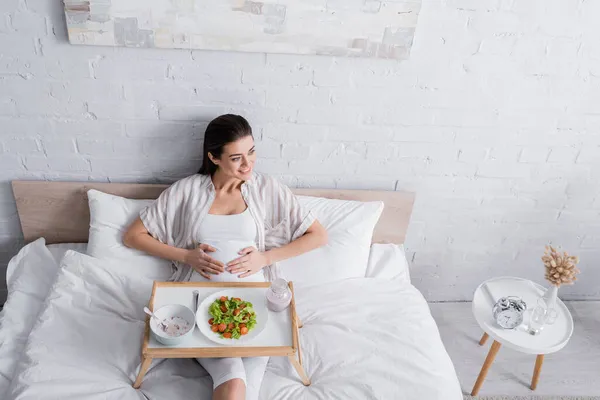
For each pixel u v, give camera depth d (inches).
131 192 79.5
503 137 79.7
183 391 60.7
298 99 74.3
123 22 65.2
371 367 63.9
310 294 72.9
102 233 74.6
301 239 75.5
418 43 70.9
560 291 100.0
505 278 83.0
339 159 80.3
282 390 62.4
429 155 80.8
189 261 71.4
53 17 65.2
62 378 59.6
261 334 61.6
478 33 70.6
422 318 71.4
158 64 69.8
